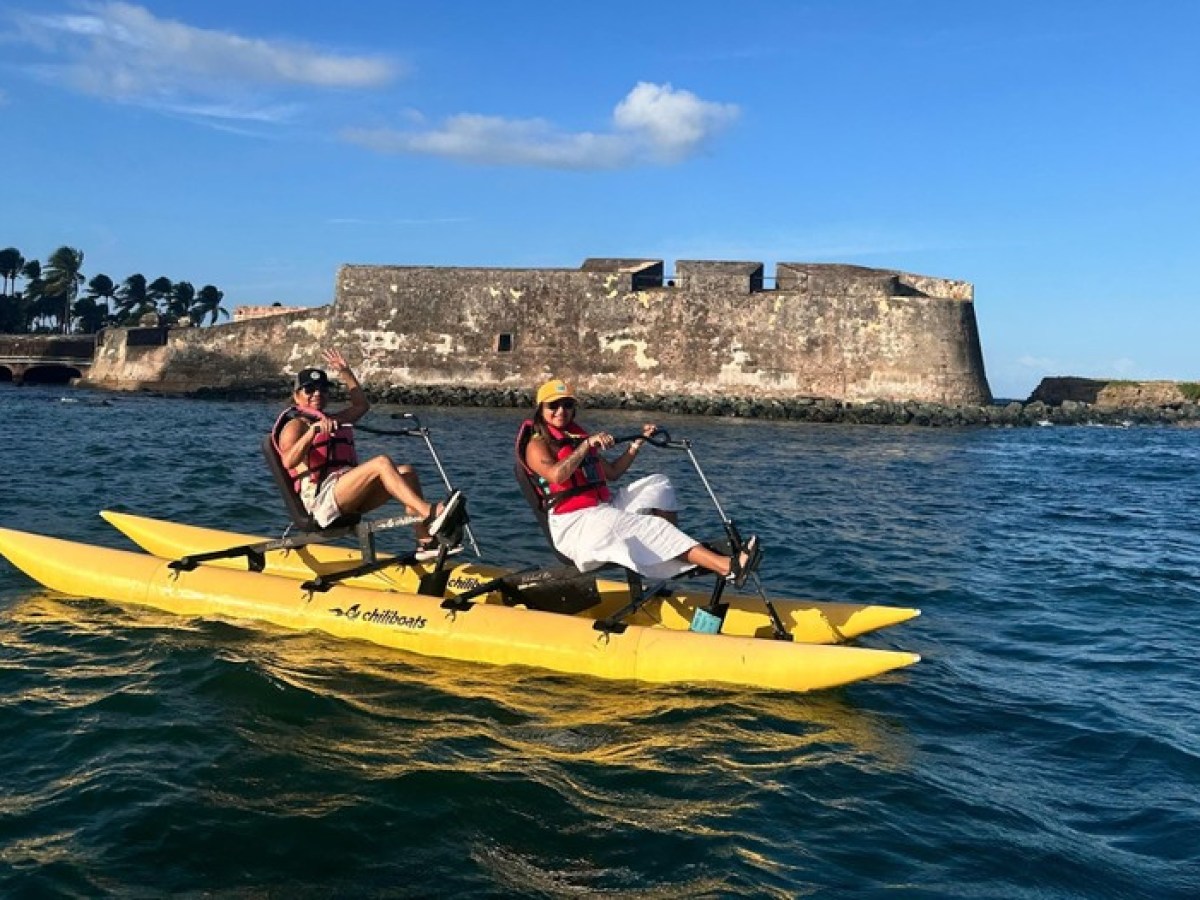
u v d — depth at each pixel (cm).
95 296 10256
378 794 452
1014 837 440
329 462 732
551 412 698
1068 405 4475
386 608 686
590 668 633
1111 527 1442
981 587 973
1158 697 642
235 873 385
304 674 609
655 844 420
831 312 4212
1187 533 1399
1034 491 1906
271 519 1206
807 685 606
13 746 491
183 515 1207
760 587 670
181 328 4534
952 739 558
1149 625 838
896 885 396
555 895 379
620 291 4344
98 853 394
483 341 4403
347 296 4434
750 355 4266
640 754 514
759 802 463
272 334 4478
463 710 566
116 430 2492
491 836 422
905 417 3956
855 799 472
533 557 1034
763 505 1532
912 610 694
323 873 388
